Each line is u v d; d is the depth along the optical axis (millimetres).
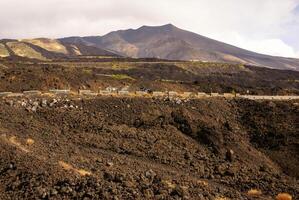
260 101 71812
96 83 77625
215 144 52906
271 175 42469
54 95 62688
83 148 43281
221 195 29359
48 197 23328
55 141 42344
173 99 66312
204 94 76188
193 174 40031
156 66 179625
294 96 81938
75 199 23078
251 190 33875
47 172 26938
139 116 58312
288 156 57125
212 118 63625
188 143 52031
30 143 37125
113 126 53156
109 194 23297
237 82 169625
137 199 23078
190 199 25016
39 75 72188
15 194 24359
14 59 176625
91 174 28750
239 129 62875
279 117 65875
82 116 55031
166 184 27156
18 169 27359
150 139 50406
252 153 55312
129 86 81438
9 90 65312
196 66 194625
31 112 53531
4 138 35375
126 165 37406
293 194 34812
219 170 42688
